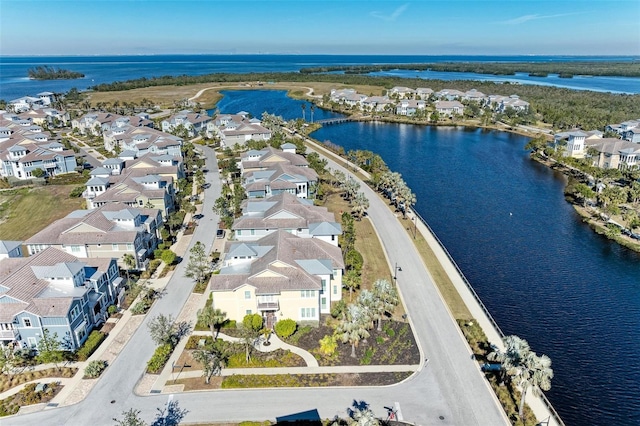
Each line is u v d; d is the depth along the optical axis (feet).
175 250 288.10
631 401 174.19
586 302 239.09
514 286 254.06
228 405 163.12
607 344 206.69
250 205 284.82
